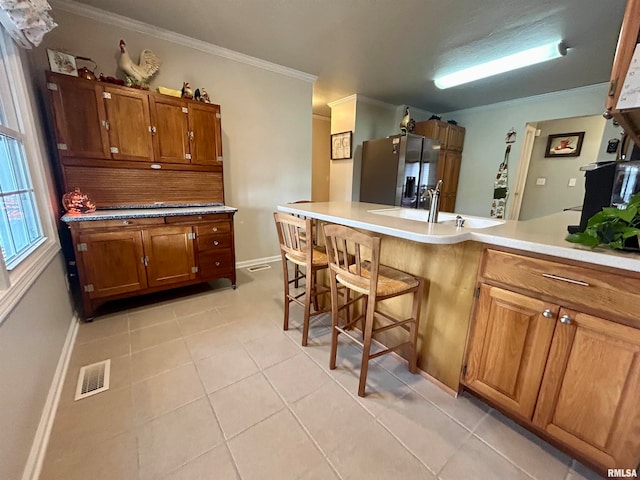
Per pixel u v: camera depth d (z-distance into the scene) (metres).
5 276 1.09
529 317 1.19
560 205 4.60
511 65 3.10
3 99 1.55
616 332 0.97
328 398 1.46
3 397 0.93
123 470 1.07
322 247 2.26
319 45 2.82
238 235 3.52
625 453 1.00
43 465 1.08
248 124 3.34
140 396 1.43
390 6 2.14
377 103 4.71
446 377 1.54
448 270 1.48
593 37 2.50
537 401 1.20
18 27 1.28
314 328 2.14
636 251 0.97
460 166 5.12
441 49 2.83
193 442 1.20
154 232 2.32
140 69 2.46
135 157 2.42
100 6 2.25
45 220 1.82
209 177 2.91
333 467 1.11
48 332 1.49
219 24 2.46
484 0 2.04
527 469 1.13
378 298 1.41
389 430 1.29
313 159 5.97
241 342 1.93
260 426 1.28
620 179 1.08
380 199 4.39
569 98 3.84
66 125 2.11
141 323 2.13
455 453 1.18
